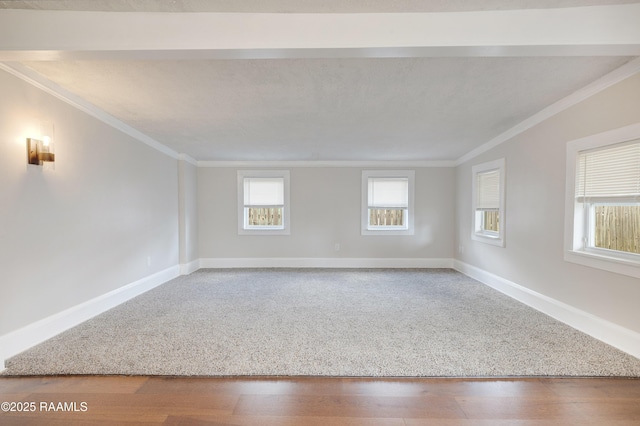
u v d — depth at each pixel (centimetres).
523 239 358
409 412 169
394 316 313
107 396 183
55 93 256
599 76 238
